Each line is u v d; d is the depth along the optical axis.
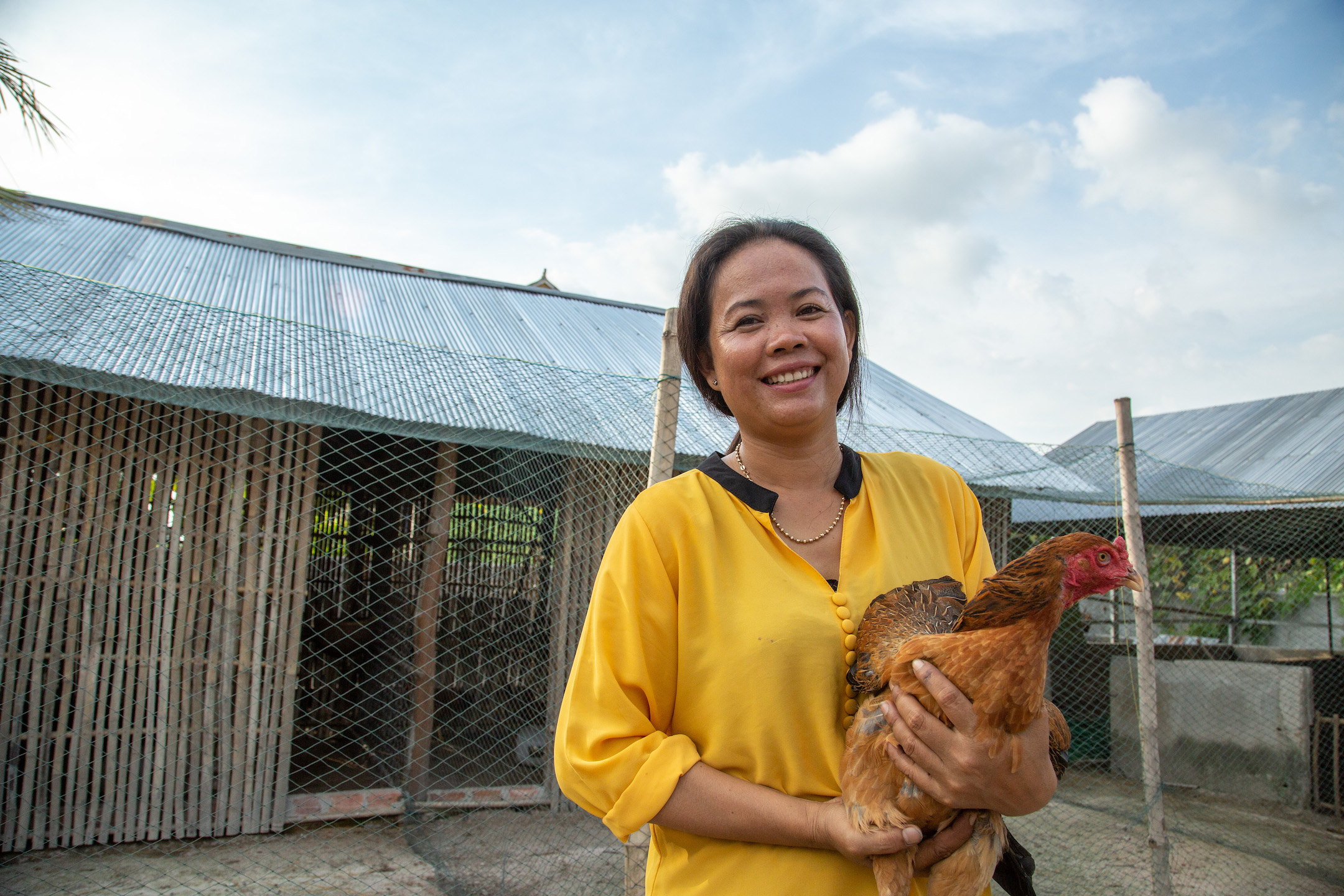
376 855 5.54
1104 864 6.05
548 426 5.32
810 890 1.10
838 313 1.33
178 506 5.66
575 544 6.61
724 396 1.40
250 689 5.80
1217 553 11.81
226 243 8.89
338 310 7.68
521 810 6.47
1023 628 1.09
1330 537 9.29
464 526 7.36
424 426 4.98
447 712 7.17
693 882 1.16
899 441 6.41
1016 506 10.06
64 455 5.41
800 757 1.14
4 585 5.24
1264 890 5.72
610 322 9.59
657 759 1.13
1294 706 8.02
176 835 5.55
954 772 1.04
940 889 1.08
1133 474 4.60
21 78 3.63
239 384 4.77
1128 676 9.08
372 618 7.80
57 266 6.57
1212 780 8.41
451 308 8.72
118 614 5.50
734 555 1.24
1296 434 9.64
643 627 1.21
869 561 1.29
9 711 5.20
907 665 1.12
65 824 5.30
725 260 1.37
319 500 7.70
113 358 4.54
